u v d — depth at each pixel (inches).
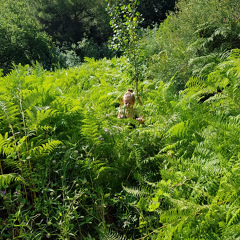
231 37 223.6
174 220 92.6
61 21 1417.3
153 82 249.1
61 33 1438.2
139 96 230.4
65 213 107.6
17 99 167.2
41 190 119.4
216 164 111.7
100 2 1348.4
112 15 247.9
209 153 116.9
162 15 1460.4
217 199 95.7
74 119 155.2
